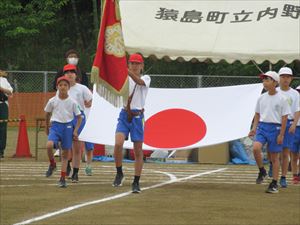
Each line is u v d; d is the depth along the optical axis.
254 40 17.05
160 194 11.97
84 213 9.74
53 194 11.83
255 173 16.75
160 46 17.03
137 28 17.17
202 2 17.56
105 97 12.66
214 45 17.06
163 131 15.85
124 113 12.48
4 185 13.20
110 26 12.69
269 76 12.72
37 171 16.34
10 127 31.70
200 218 9.41
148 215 9.61
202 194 12.08
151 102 16.20
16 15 43.34
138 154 12.28
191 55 17.05
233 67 34.78
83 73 16.62
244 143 20.00
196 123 16.05
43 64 41.97
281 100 12.67
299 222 9.23
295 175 14.35
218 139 15.95
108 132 15.41
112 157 20.45
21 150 20.81
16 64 42.06
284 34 17.06
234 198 11.59
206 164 19.62
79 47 45.03
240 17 17.36
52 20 43.78
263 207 10.56
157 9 17.42
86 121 15.39
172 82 33.09
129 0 17.48
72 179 13.92
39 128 22.06
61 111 13.19
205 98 16.33
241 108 16.33
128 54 18.14
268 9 17.41
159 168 18.00
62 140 13.23
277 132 12.73
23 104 31.36
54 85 16.58
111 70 12.57
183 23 17.27
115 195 11.75
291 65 32.88
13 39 43.47
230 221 9.21
